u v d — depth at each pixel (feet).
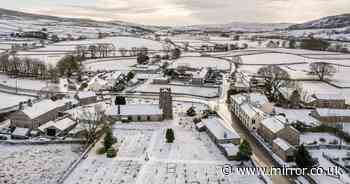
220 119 335.88
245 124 320.50
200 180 206.59
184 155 244.83
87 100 391.24
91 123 302.86
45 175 210.59
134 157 240.12
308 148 255.09
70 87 476.95
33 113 293.43
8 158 236.43
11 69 562.66
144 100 415.23
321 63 550.36
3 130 290.15
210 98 433.48
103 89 474.90
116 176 210.38
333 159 232.73
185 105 394.32
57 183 198.49
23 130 279.69
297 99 381.19
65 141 268.82
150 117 328.70
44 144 266.36
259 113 299.17
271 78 481.46
